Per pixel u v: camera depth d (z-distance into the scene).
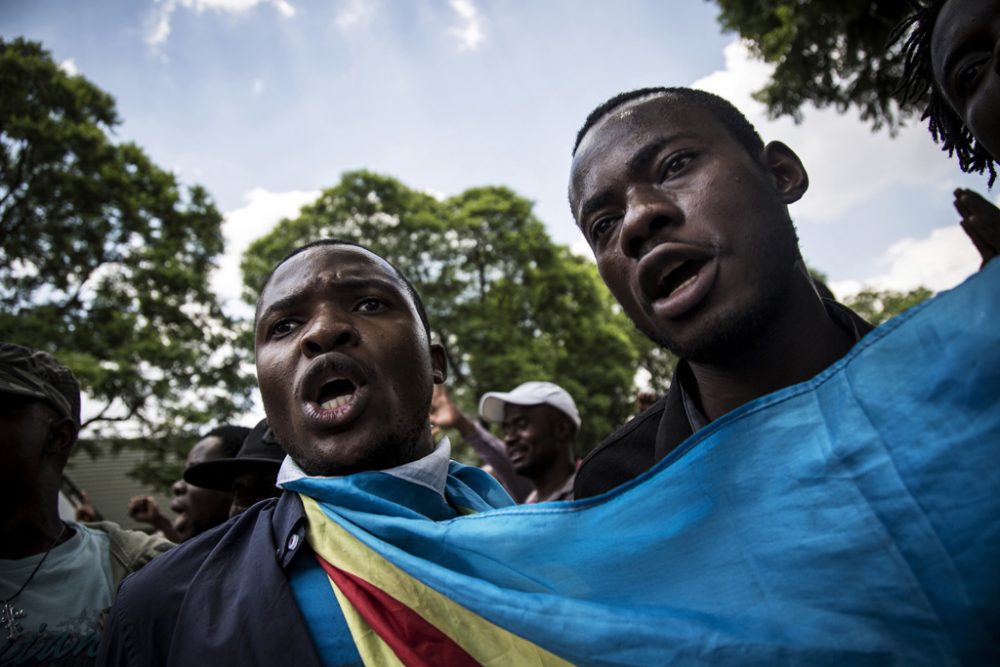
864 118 8.00
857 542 0.88
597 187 1.27
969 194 1.19
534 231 25.06
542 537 1.12
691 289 1.14
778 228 1.20
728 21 8.77
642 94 1.38
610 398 24.70
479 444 4.42
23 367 1.87
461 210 24.98
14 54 13.98
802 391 0.98
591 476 1.74
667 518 1.03
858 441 0.91
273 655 1.15
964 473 0.83
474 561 1.16
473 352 22.12
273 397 1.46
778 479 0.96
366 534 1.25
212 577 1.29
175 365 14.72
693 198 1.17
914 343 0.90
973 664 0.80
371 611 1.18
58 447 1.93
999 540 0.80
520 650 1.10
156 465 15.50
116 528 2.16
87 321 14.44
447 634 1.14
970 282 0.87
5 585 1.75
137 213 14.84
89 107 15.23
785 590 0.91
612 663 0.97
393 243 23.56
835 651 0.86
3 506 1.80
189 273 15.52
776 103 8.77
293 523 1.33
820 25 7.66
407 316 1.54
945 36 1.14
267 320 1.52
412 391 1.48
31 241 14.32
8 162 14.16
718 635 0.92
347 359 1.39
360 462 1.39
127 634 1.25
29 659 1.67
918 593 0.84
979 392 0.83
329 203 23.69
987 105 1.09
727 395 1.27
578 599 1.03
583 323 25.11
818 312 1.26
